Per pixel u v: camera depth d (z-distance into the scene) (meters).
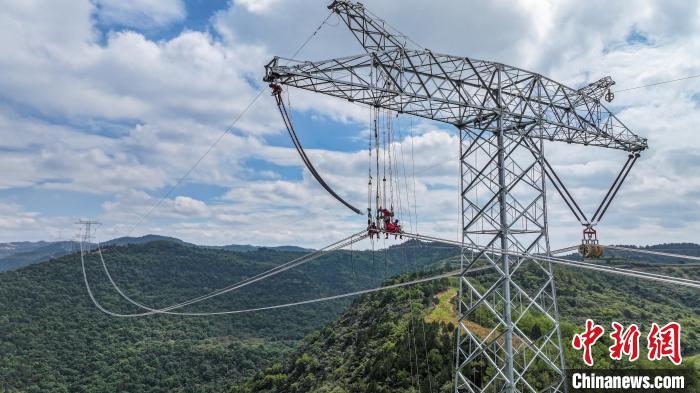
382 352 82.19
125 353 194.75
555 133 40.97
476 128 37.28
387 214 32.75
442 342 72.75
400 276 136.38
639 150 46.28
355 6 30.92
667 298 119.06
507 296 34.56
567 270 123.88
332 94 30.88
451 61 34.03
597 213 47.09
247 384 133.00
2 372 165.50
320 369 106.44
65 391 161.25
